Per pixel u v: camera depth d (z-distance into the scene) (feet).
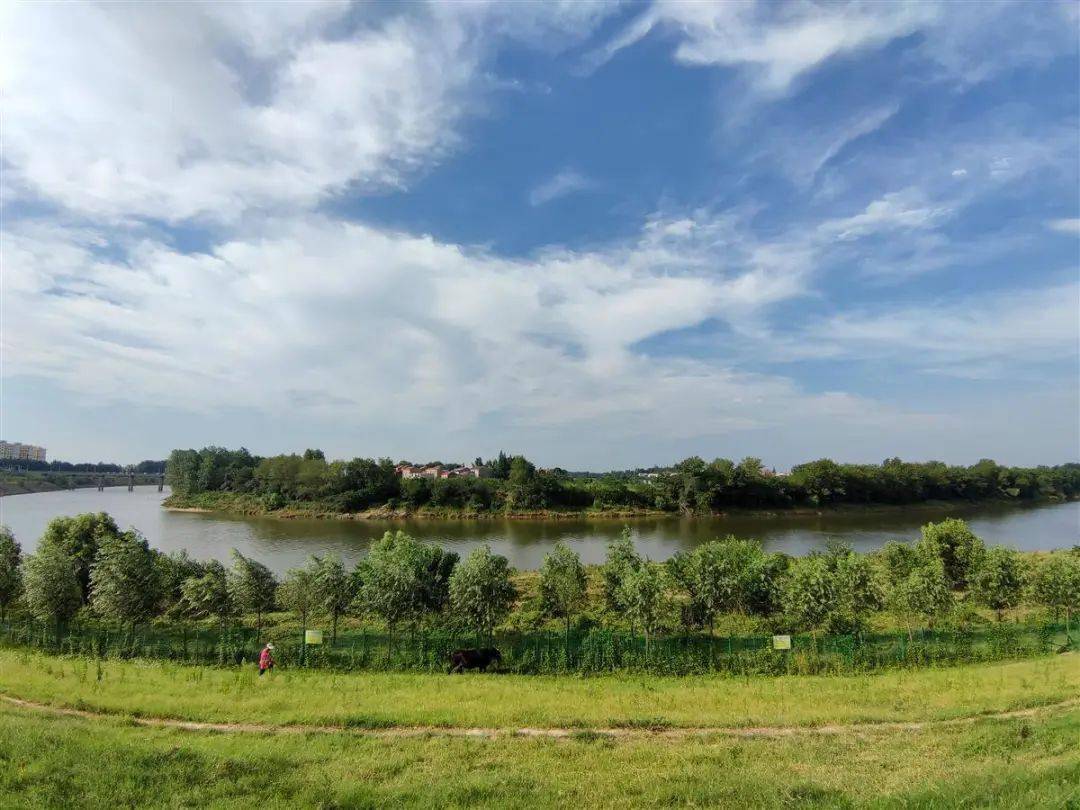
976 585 153.89
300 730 72.90
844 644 118.93
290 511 526.98
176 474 626.23
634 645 121.90
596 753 64.34
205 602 130.82
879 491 545.03
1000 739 64.08
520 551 311.88
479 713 77.77
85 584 155.84
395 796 52.60
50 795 50.57
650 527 428.97
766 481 518.37
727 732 72.08
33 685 87.92
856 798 49.39
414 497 527.40
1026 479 622.95
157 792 52.85
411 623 132.57
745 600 140.67
